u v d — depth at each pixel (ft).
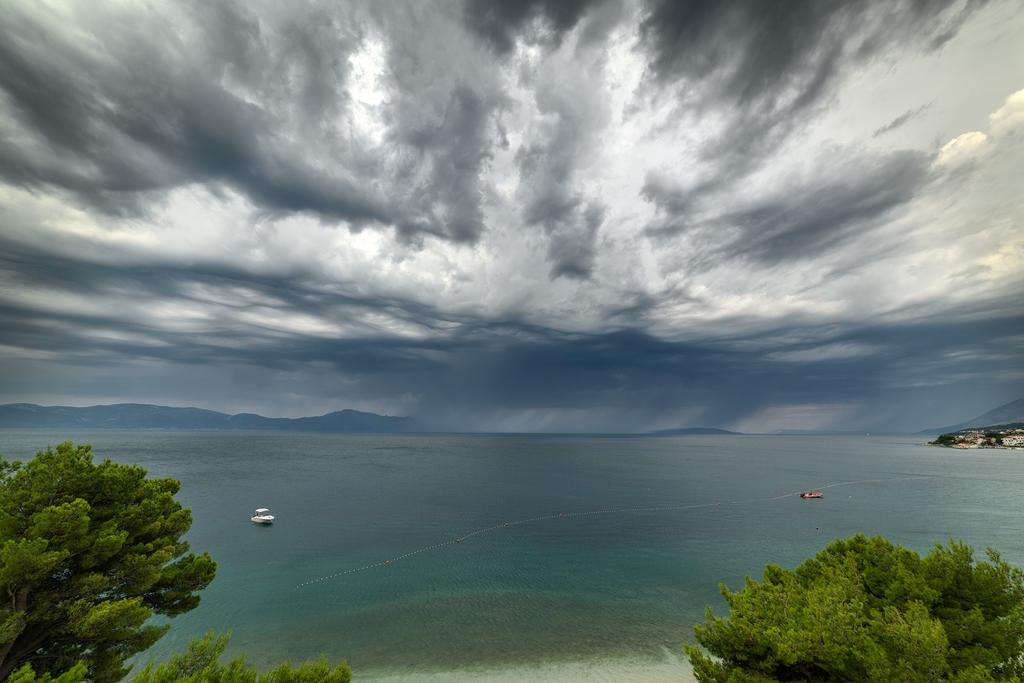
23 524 51.83
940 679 42.73
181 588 63.26
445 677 100.58
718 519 268.62
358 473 483.51
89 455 61.82
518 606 139.64
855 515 274.16
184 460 577.84
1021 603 49.42
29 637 50.37
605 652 111.34
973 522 249.34
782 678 52.31
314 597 146.51
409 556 192.75
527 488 391.86
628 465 624.59
